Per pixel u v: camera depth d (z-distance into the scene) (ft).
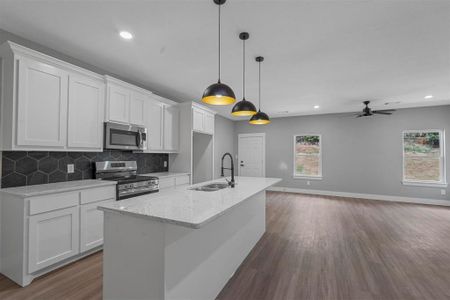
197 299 5.29
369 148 18.44
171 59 8.88
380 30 6.70
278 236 10.41
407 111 17.22
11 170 7.23
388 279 6.88
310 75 10.47
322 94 13.64
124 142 9.87
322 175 20.03
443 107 16.20
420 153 16.98
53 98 7.38
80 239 7.55
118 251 4.82
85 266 7.36
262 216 10.52
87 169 9.49
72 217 7.32
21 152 7.48
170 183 11.84
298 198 18.57
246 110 7.98
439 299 5.97
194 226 3.81
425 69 9.63
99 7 5.79
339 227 11.63
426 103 15.83
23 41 7.38
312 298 6.00
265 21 6.31
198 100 15.66
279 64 9.27
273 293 6.22
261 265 7.75
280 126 21.84
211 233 5.93
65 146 7.75
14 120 6.44
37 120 6.95
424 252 8.71
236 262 7.50
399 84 11.65
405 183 17.20
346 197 18.95
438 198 16.26
